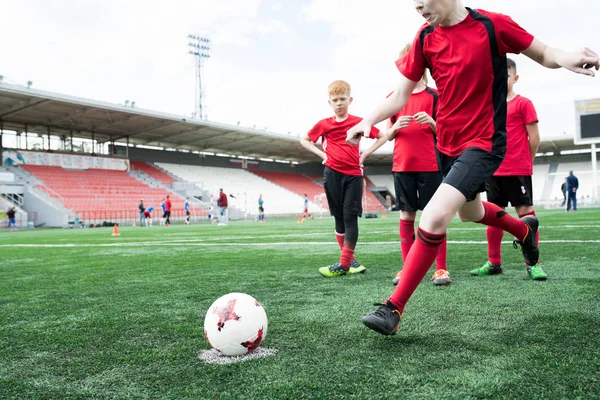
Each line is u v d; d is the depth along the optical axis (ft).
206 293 10.50
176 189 108.27
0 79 69.46
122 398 4.60
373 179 171.42
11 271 15.62
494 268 11.75
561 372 4.83
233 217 107.96
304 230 42.04
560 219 41.01
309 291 10.34
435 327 6.80
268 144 125.39
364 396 4.41
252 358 5.67
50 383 5.09
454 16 6.79
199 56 139.44
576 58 6.10
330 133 13.51
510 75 12.37
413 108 11.50
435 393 4.42
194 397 4.55
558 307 7.76
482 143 6.91
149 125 97.76
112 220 85.20
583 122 84.23
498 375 4.81
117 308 9.11
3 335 7.20
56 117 87.81
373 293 9.89
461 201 6.56
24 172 85.76
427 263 6.35
